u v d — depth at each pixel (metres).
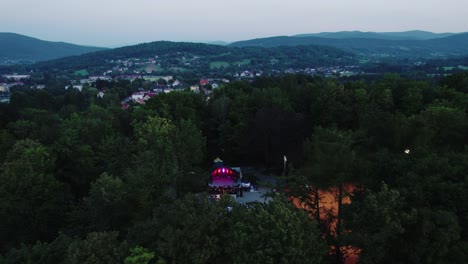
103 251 22.05
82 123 56.19
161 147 44.88
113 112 76.31
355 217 23.62
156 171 36.28
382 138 36.62
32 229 37.25
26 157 40.09
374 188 27.84
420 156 29.69
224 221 24.03
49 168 42.56
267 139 56.88
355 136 35.25
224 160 64.38
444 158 27.61
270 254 21.20
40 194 38.09
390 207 22.66
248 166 61.97
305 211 25.59
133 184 34.59
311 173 28.62
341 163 27.06
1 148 47.72
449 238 21.73
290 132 54.22
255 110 64.94
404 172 27.06
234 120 64.81
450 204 24.23
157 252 23.09
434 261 22.48
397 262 23.55
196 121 65.31
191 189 40.00
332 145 27.61
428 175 26.44
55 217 38.66
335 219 28.34
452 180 26.17
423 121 40.19
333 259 27.38
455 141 42.22
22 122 55.19
